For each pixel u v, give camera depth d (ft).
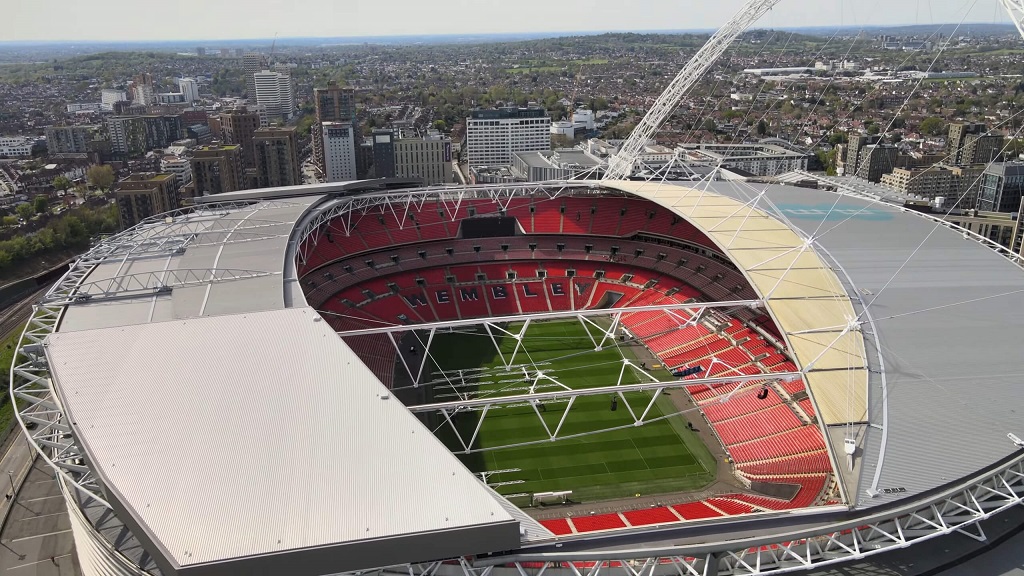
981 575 175.94
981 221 486.38
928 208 482.28
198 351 205.77
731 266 401.90
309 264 393.09
